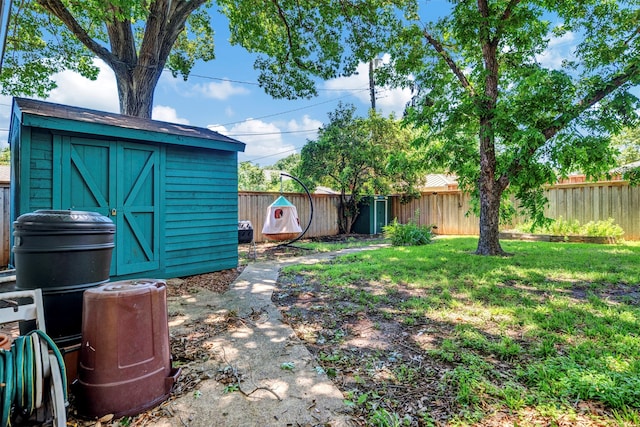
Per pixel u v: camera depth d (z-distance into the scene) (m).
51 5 6.85
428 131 7.42
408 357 2.33
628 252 6.38
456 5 6.43
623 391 1.71
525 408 1.69
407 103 7.72
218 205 5.62
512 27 6.06
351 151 11.54
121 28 7.77
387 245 9.38
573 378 1.87
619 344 2.32
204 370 2.18
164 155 4.83
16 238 1.97
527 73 6.18
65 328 1.97
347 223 13.21
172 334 2.81
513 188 6.91
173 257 4.96
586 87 6.04
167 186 4.87
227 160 5.77
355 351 2.45
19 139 3.78
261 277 5.14
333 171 12.00
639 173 6.82
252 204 10.34
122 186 4.35
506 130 6.22
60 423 1.40
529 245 7.77
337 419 1.67
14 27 7.55
